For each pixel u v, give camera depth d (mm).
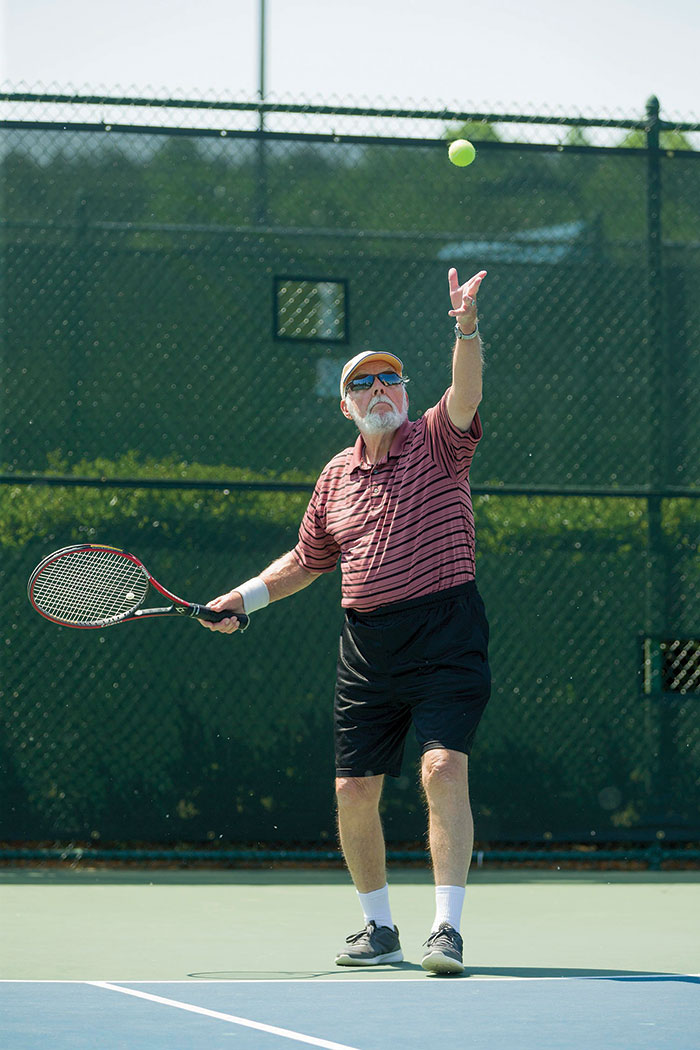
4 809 22234
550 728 22938
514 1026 10305
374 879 14109
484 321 23188
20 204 22688
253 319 22828
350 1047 9445
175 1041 9719
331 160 23109
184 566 22531
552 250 23406
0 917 17969
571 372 23312
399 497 13820
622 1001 11516
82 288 22656
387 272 23109
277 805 22516
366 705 13969
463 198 23312
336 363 22969
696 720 23203
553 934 16641
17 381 22516
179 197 22859
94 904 19188
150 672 22438
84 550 15242
